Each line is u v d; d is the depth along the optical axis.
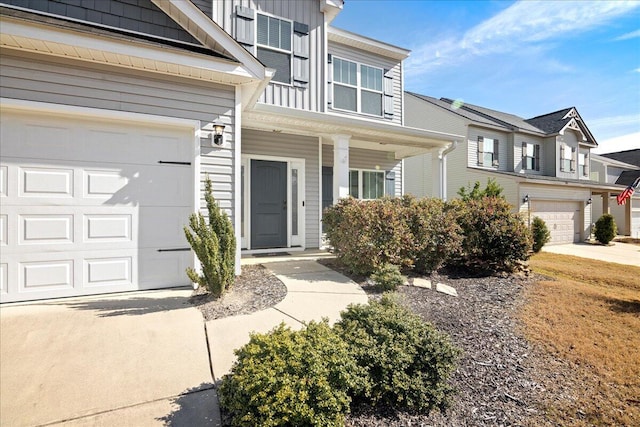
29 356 2.42
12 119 3.56
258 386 1.76
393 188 9.90
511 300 4.45
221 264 3.66
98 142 3.91
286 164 7.69
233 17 6.67
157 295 3.90
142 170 4.12
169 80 4.21
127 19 4.12
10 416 1.83
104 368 2.31
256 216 7.33
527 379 2.59
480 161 15.12
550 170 17.25
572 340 3.26
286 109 6.01
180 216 4.30
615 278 6.74
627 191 14.11
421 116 16.80
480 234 5.95
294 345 2.00
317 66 7.70
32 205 3.61
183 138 4.35
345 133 7.16
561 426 2.10
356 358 2.17
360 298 3.94
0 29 3.17
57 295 3.70
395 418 2.07
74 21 3.81
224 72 4.18
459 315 3.71
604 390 2.49
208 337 2.79
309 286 4.38
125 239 4.02
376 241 4.94
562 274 6.95
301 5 7.50
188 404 1.99
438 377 2.26
